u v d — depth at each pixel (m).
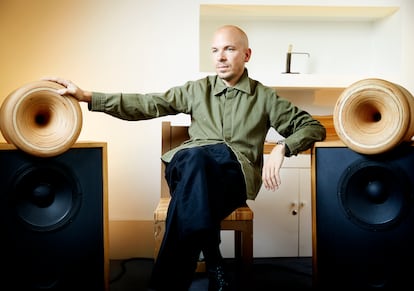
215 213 1.13
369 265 1.29
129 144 2.02
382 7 2.02
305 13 2.12
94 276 1.30
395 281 1.27
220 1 1.99
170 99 1.47
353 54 2.26
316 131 1.35
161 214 1.29
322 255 1.31
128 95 1.43
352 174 1.29
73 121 1.24
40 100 1.23
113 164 2.01
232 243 1.99
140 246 2.02
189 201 1.08
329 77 2.02
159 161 2.03
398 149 1.27
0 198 1.19
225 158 1.26
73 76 1.98
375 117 1.31
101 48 1.99
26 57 1.95
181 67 2.02
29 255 1.23
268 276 1.73
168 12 2.00
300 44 2.24
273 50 2.23
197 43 2.01
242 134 1.41
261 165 1.46
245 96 1.44
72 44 1.97
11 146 1.20
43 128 1.25
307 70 2.24
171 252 1.12
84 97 1.34
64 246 1.27
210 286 1.13
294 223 2.03
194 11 2.01
